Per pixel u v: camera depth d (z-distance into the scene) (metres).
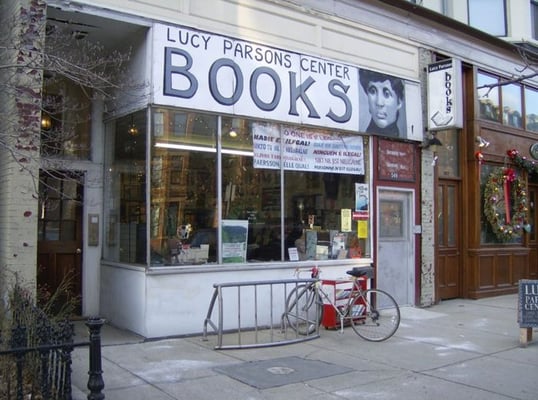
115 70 8.48
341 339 8.02
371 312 8.23
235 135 8.56
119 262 8.49
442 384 5.92
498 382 6.03
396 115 10.72
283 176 9.12
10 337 5.10
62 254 8.80
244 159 8.66
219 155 8.35
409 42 11.13
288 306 8.44
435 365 6.69
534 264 14.63
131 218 8.22
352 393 5.54
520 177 13.75
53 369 4.50
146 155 7.76
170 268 7.78
